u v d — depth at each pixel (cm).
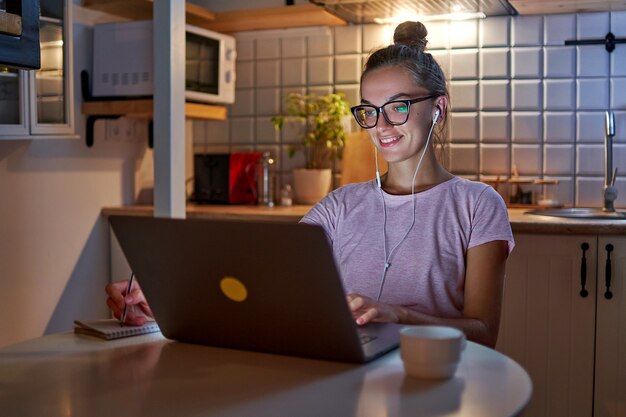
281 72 373
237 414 102
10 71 277
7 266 304
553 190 333
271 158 361
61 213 329
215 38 343
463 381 113
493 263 159
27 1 181
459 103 341
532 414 280
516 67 334
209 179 363
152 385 115
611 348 272
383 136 165
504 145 337
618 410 273
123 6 335
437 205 165
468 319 153
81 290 340
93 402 108
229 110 385
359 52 357
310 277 117
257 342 130
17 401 109
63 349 136
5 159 302
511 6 317
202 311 133
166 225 127
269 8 340
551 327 277
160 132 291
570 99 329
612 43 322
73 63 326
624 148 325
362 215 171
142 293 148
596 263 272
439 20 342
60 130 296
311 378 116
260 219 313
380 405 104
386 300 163
